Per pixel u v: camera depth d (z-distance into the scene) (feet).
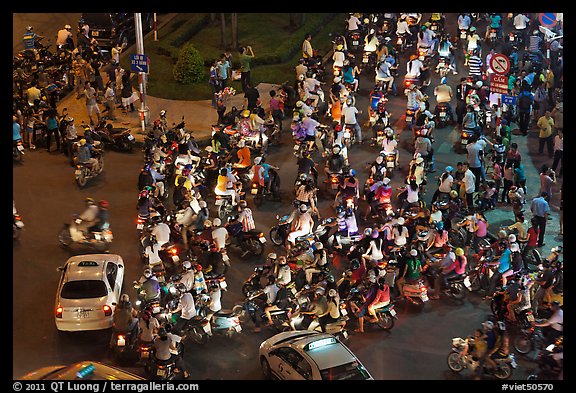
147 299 86.48
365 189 115.55
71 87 150.30
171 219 102.73
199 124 140.26
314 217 109.40
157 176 113.29
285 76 161.89
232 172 115.03
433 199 112.27
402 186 122.72
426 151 124.98
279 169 127.13
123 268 93.35
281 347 77.66
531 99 137.90
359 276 91.04
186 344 85.56
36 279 96.02
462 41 177.27
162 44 169.17
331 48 176.35
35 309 90.33
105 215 101.86
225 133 123.85
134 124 138.31
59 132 128.16
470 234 101.40
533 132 142.00
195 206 101.96
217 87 145.38
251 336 87.35
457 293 94.79
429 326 89.71
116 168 125.08
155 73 159.12
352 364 74.08
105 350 84.02
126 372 72.74
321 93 142.82
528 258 102.89
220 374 80.53
